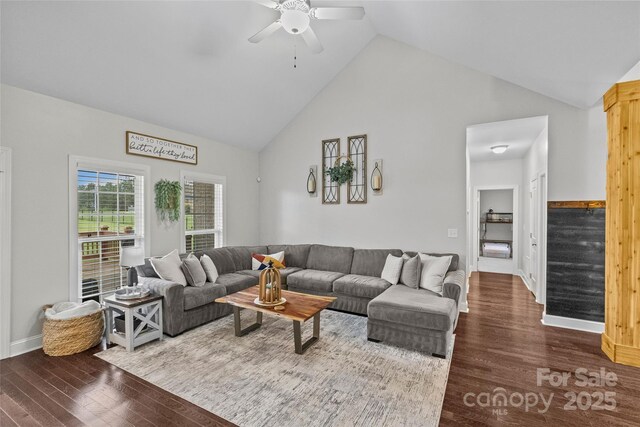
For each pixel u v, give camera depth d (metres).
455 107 4.12
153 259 3.47
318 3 3.78
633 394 2.21
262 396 2.18
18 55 2.65
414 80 4.41
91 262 3.48
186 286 3.59
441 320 2.74
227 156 5.26
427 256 3.93
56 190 3.12
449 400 2.14
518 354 2.81
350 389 2.26
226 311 3.80
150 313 3.03
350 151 4.95
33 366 2.60
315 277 4.23
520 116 3.71
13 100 2.82
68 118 3.21
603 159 3.32
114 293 3.42
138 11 2.85
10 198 2.80
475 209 6.73
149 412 2.02
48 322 2.80
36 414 2.01
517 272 6.28
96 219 3.52
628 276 2.62
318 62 4.62
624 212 2.62
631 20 2.01
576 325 3.40
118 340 2.96
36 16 2.50
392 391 2.24
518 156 6.10
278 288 3.09
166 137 4.25
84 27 2.74
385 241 4.64
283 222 5.68
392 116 4.57
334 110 5.09
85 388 2.28
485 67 3.70
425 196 4.33
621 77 2.72
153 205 4.09
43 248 3.03
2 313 2.75
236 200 5.45
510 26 2.58
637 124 2.57
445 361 2.69
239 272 4.55
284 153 5.64
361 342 3.09
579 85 3.01
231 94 4.34
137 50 3.15
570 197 3.46
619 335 2.67
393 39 4.57
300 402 2.11
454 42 3.44
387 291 3.47
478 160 6.55
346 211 4.99
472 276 6.18
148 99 3.71
